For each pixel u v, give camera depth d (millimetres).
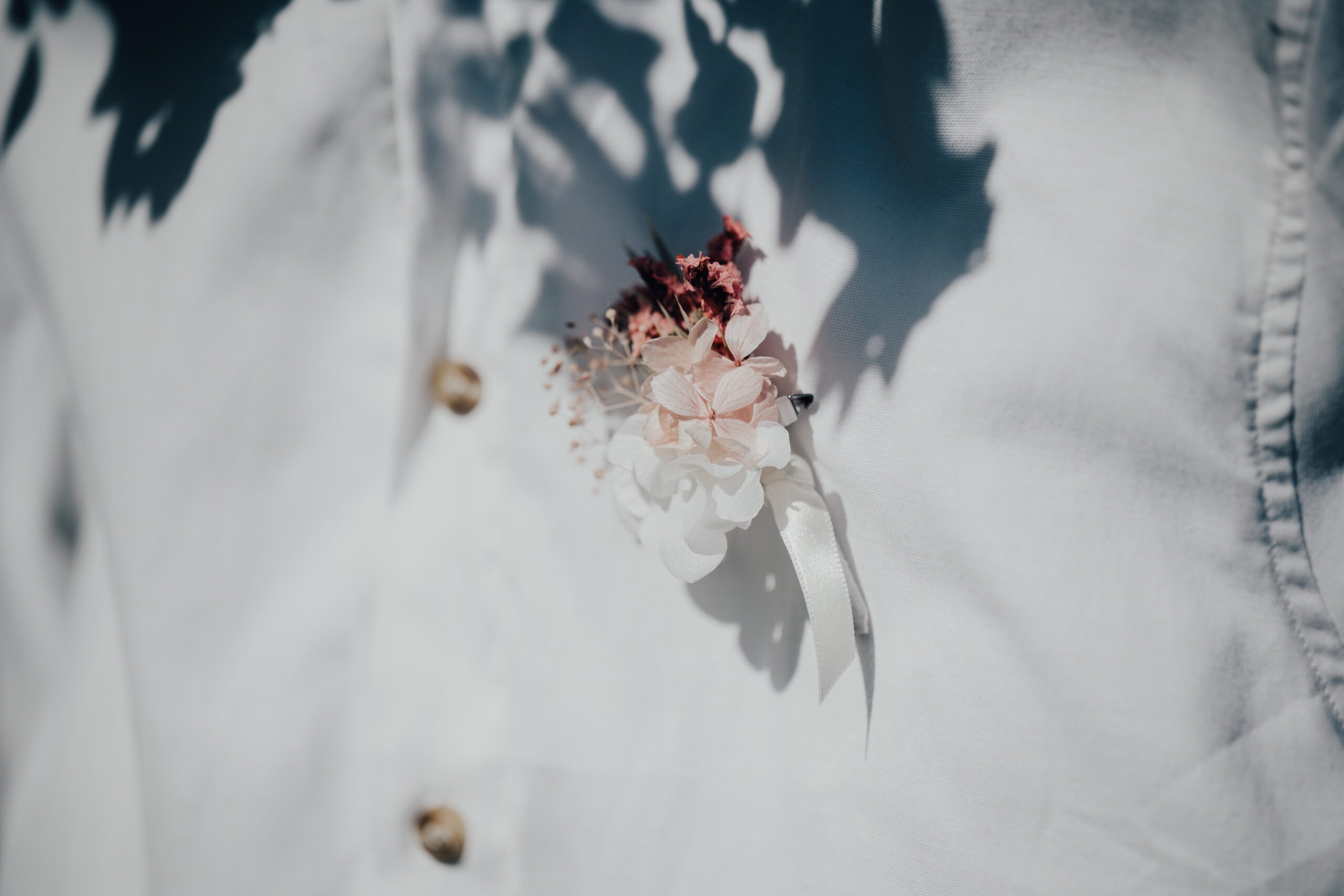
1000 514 200
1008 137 203
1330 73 195
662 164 225
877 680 211
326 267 234
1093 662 198
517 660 229
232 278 234
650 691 225
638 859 225
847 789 214
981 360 200
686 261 203
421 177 230
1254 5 196
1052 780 200
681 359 199
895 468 206
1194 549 197
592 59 226
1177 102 196
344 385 236
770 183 220
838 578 202
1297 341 196
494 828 234
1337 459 201
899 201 210
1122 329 196
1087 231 198
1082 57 200
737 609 224
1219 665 196
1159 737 196
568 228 227
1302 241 196
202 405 236
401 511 237
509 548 230
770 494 207
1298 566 199
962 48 206
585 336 226
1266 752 197
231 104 233
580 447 227
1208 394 196
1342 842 197
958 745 204
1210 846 197
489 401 233
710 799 224
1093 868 200
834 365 212
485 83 231
